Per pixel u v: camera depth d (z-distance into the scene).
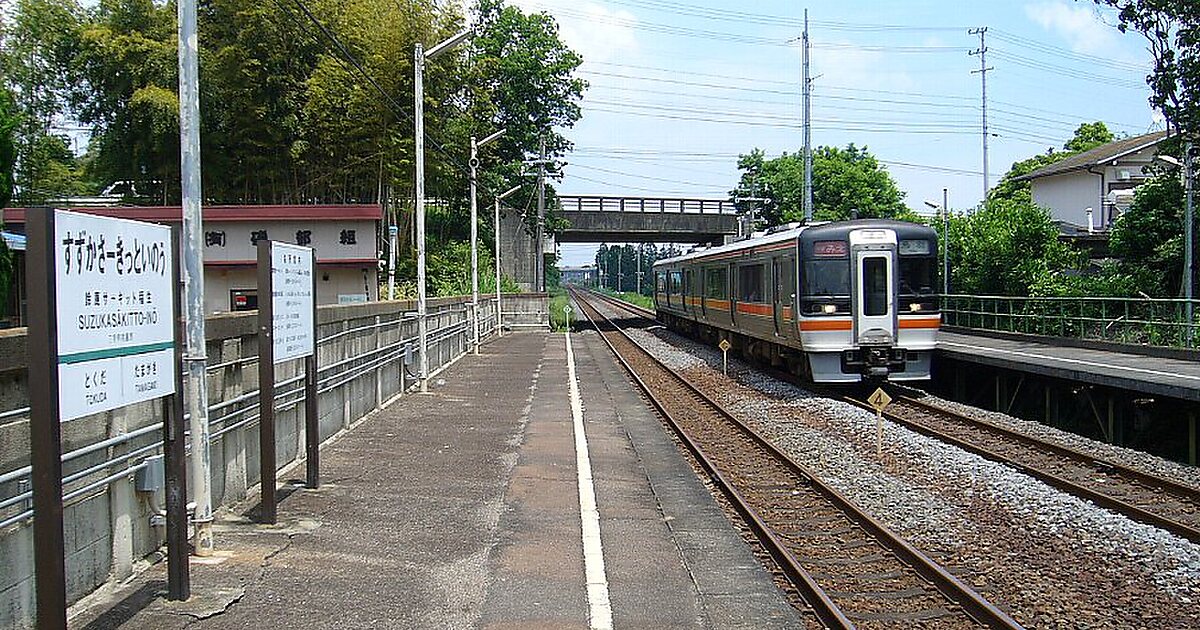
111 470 6.58
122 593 6.50
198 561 7.36
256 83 31.25
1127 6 24.28
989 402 20.48
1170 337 22.16
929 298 19.59
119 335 5.54
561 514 9.38
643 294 122.38
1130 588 7.68
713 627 6.41
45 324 4.85
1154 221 28.08
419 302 19.84
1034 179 46.47
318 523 8.69
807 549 8.87
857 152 62.19
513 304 46.28
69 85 36.66
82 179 42.06
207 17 32.03
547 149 53.91
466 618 6.30
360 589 6.84
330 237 30.27
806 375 20.80
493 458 12.29
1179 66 24.28
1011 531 9.47
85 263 5.18
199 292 7.41
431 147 34.72
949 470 12.30
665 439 14.93
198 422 7.49
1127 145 44.38
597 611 6.50
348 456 12.21
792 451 13.91
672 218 53.16
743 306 25.30
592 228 52.53
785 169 60.53
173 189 34.69
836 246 19.50
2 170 15.42
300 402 11.71
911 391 21.36
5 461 5.47
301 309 9.42
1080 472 12.36
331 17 31.58
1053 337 25.83
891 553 8.64
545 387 20.89
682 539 8.82
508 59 51.94
